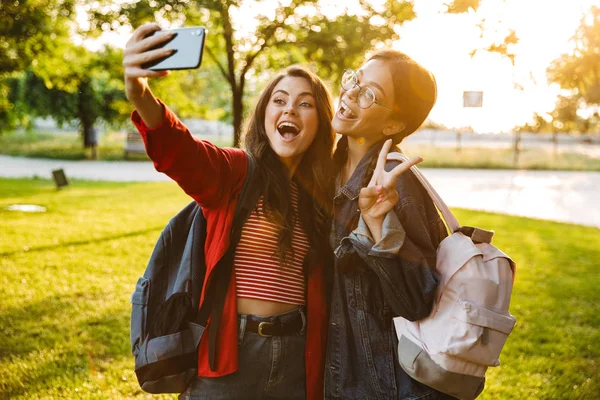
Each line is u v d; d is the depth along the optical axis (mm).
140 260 7637
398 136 2088
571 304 6305
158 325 1962
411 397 1887
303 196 2156
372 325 1939
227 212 1980
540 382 4133
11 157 29719
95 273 6844
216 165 1900
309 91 2152
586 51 4441
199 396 1973
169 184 18891
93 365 4137
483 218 12539
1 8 10258
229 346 1941
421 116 2053
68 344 4492
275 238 2039
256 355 1978
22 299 5656
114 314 5320
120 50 12258
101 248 8281
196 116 14820
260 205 2053
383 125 2010
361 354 1972
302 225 2115
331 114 2211
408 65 1987
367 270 1927
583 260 8625
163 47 1557
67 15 10539
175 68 1524
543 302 6309
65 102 30141
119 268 7133
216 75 23250
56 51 12469
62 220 10758
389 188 1707
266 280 2018
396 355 1932
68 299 5754
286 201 2059
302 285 2105
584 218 13773
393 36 7859
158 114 1710
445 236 1944
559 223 12312
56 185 16969
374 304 1936
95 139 31016
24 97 28766
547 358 4645
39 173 22547
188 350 1949
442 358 1751
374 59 2008
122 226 10289
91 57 13039
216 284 1968
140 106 1660
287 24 9039
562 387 4082
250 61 9523
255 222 2031
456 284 1770
